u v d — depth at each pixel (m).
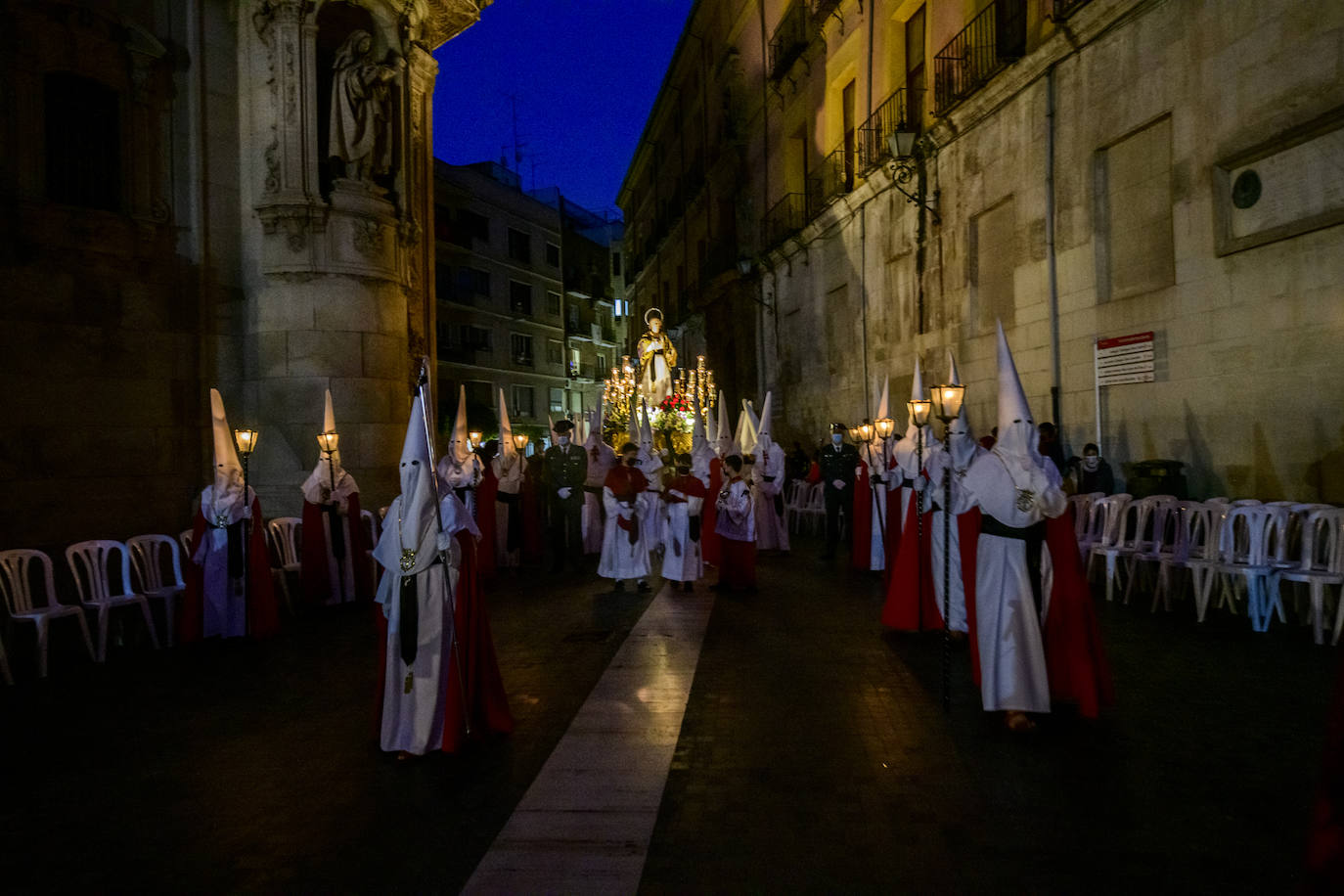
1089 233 11.25
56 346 10.31
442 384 36.41
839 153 21.16
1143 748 4.92
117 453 10.84
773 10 25.84
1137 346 10.32
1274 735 5.10
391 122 13.30
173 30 11.71
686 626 8.48
